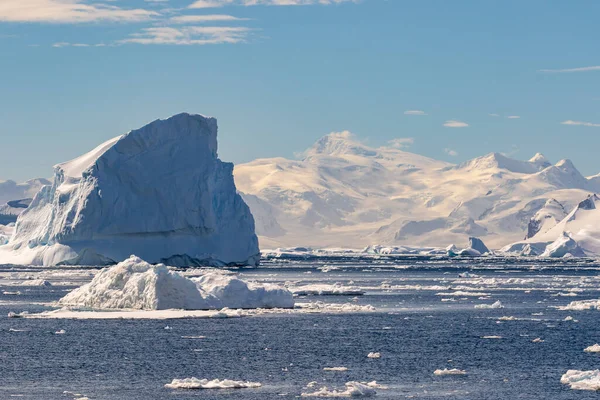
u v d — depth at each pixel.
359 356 188.25
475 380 162.50
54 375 165.25
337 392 149.00
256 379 162.75
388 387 155.50
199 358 183.62
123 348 194.12
